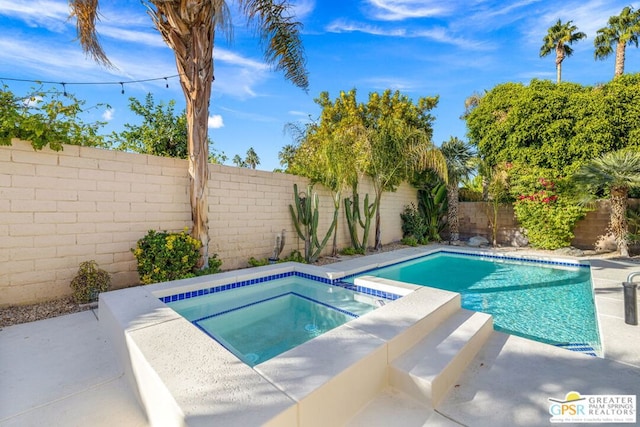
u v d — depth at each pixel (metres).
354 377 1.83
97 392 2.05
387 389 2.09
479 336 2.69
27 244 3.76
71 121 4.24
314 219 7.20
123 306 2.91
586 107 9.22
